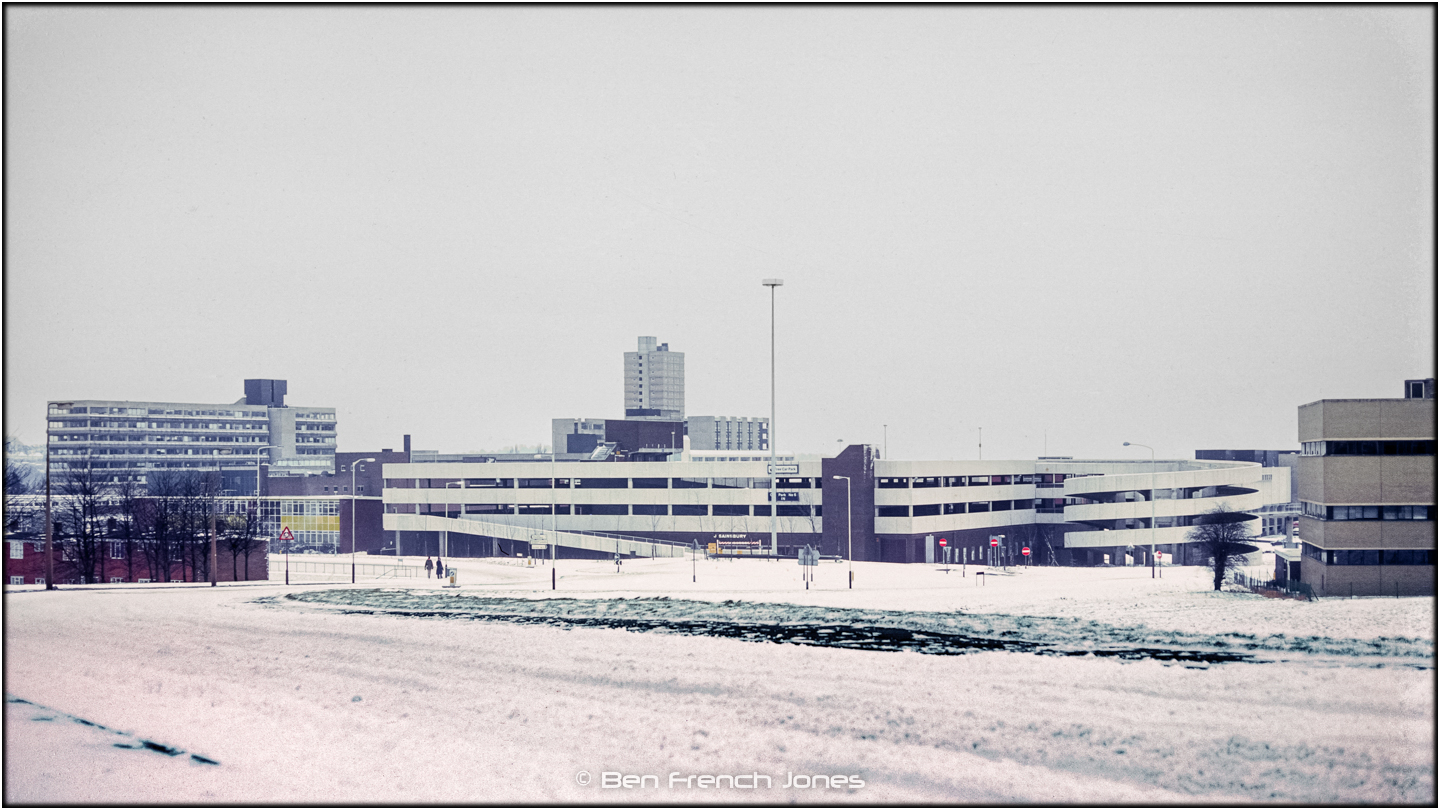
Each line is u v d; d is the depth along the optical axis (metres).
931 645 55.88
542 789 37.12
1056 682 48.31
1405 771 37.91
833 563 113.38
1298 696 45.31
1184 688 46.75
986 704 45.50
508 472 142.50
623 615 66.31
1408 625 57.06
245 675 50.81
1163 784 37.53
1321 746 40.28
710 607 69.75
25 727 44.34
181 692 48.09
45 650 55.62
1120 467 150.12
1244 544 114.25
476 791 37.28
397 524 144.38
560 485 140.25
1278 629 57.34
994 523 139.38
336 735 43.09
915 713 44.56
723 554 121.25
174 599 70.88
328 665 52.91
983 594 78.12
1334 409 67.69
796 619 64.88
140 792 38.03
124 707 46.59
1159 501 131.38
